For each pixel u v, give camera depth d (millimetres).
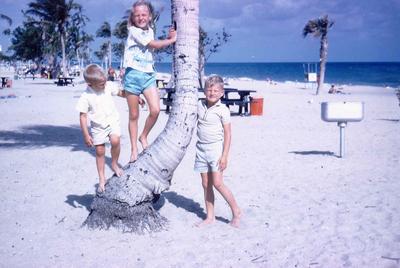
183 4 5414
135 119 5766
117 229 5348
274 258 4492
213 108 5234
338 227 5277
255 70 158250
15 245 4926
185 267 4344
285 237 5039
